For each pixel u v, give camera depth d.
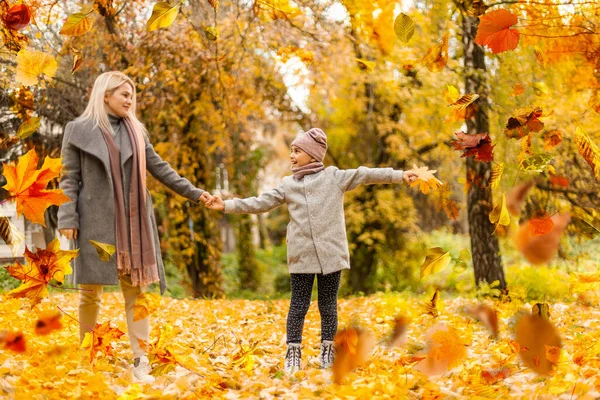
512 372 3.19
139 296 3.67
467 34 9.09
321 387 3.23
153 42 11.16
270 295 16.45
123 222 3.79
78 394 2.92
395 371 3.41
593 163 3.44
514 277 10.46
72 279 3.87
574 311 6.78
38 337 4.29
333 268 4.04
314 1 8.55
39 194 2.52
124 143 3.90
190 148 12.88
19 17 2.95
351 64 11.91
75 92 11.42
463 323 5.32
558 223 2.31
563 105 7.50
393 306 7.03
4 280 10.09
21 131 2.81
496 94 9.17
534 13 3.90
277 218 22.98
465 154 3.19
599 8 3.94
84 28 2.91
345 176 4.12
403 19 2.88
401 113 14.39
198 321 6.99
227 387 3.42
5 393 2.76
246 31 10.53
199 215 13.75
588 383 2.99
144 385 3.34
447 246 16.16
